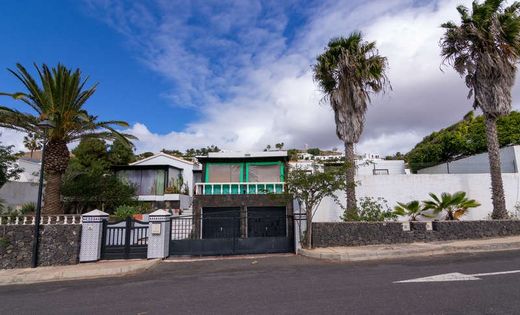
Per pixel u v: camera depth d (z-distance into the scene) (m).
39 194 11.45
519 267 7.87
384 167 23.84
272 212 17.56
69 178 20.44
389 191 16.38
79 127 15.85
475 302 5.34
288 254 12.20
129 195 21.30
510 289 5.97
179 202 22.83
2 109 14.40
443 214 15.91
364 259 10.42
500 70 13.83
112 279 9.29
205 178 19.14
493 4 13.89
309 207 12.46
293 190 12.45
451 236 12.51
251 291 6.89
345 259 10.45
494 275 7.15
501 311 4.88
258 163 19.28
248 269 9.66
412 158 29.95
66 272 10.05
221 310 5.65
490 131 14.62
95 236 11.90
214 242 12.61
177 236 14.25
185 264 10.98
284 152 19.19
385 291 6.30
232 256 12.26
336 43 16.11
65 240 11.59
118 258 12.04
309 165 13.91
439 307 5.18
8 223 11.84
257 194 17.53
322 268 9.24
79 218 13.03
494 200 14.28
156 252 11.98
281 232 16.94
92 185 19.84
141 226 12.27
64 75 15.23
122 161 36.22
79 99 15.98
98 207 20.39
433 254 10.57
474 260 9.12
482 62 14.09
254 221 17.14
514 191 16.14
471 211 16.09
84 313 5.97
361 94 15.61
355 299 5.85
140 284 8.31
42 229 11.59
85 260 11.64
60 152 15.39
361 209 15.41
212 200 17.53
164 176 24.44
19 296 7.76
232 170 19.27
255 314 5.33
